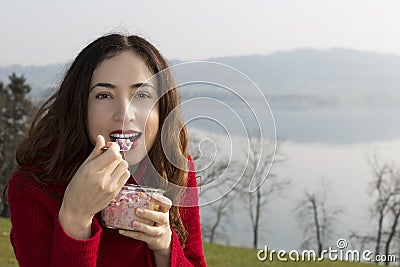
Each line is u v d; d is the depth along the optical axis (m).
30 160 2.24
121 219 2.08
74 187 1.89
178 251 2.20
